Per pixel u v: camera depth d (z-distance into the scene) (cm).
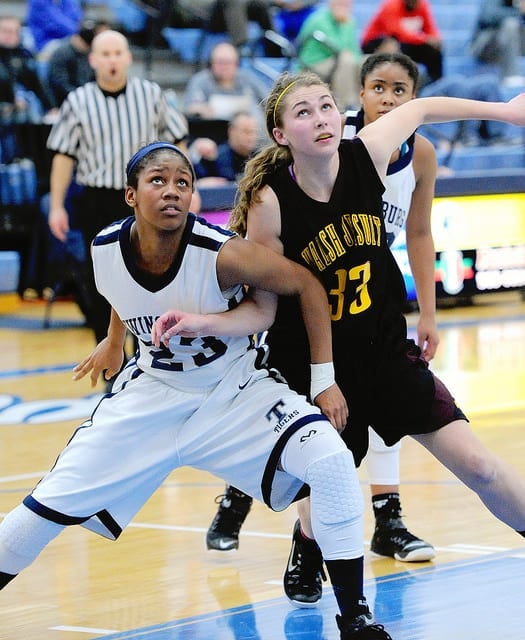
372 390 443
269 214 429
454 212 1191
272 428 414
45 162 1345
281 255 421
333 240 428
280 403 416
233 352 425
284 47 1538
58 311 1473
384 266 440
